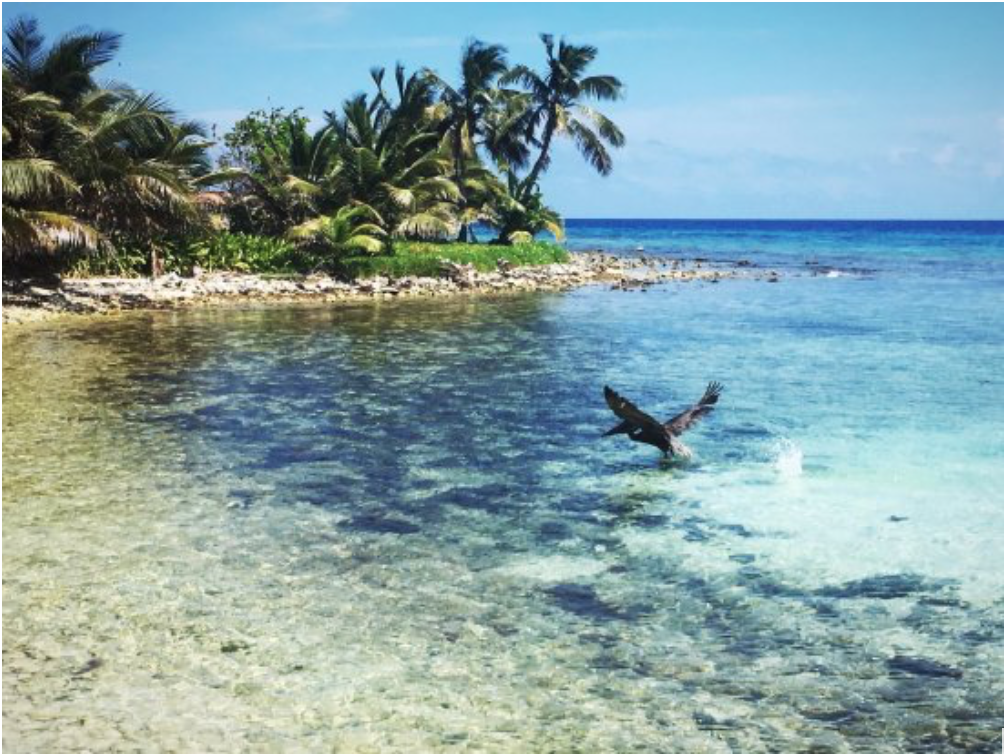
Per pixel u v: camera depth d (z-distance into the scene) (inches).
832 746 303.1
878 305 1727.4
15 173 1242.6
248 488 560.1
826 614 397.7
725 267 2760.8
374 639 369.1
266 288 1654.8
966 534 491.2
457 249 2080.5
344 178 1973.4
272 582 421.4
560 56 2373.3
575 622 387.2
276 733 303.0
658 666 351.9
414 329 1288.1
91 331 1197.7
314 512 519.2
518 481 585.9
